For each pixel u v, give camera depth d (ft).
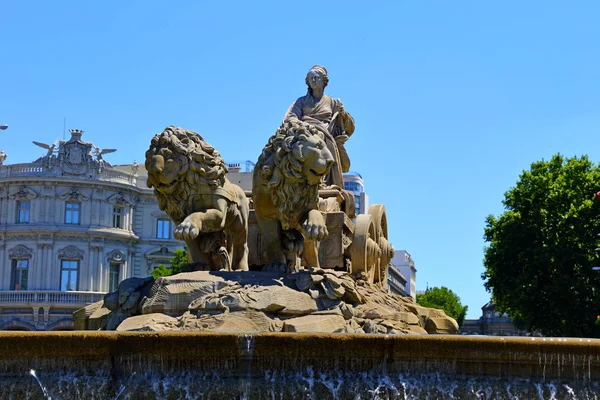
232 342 25.04
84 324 36.73
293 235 35.78
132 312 33.30
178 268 187.73
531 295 118.93
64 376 24.89
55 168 205.46
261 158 35.27
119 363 25.17
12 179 202.90
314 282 32.32
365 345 25.38
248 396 25.09
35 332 24.71
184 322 30.22
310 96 47.93
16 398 24.54
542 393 26.00
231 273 33.14
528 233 122.83
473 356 25.81
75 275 205.67
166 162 35.12
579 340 26.43
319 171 33.91
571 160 127.95
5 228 202.69
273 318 30.63
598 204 114.83
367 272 42.47
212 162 35.63
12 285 202.90
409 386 25.49
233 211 37.09
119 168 236.84
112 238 210.59
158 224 222.28
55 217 204.44
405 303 41.19
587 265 114.42
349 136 48.55
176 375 25.17
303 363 25.29
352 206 43.45
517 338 26.09
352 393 25.25
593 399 26.23
